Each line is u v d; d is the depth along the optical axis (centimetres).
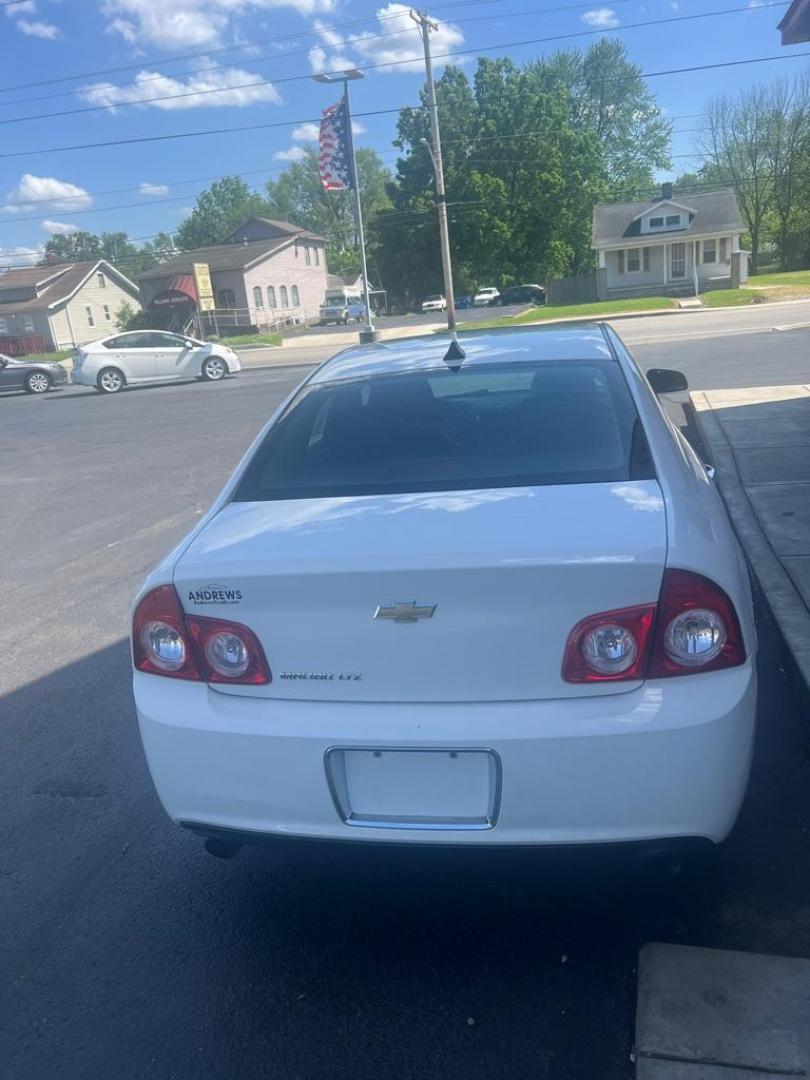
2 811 392
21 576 748
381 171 10344
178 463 1209
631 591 246
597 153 6719
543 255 6594
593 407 341
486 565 245
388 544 262
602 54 7650
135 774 416
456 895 313
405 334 3919
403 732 251
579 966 277
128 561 763
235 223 11269
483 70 6419
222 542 287
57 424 1816
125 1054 261
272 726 261
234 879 334
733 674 252
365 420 353
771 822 337
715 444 900
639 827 247
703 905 298
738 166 6744
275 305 6288
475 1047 252
